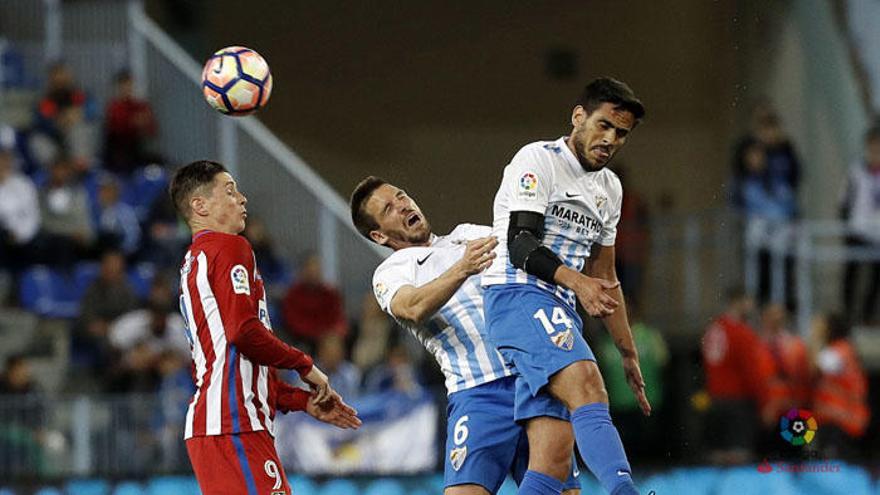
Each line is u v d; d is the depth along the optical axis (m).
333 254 53.97
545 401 22.81
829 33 63.59
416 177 70.69
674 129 68.31
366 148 70.69
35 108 58.81
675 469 37.75
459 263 22.11
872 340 54.19
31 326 53.12
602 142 22.16
